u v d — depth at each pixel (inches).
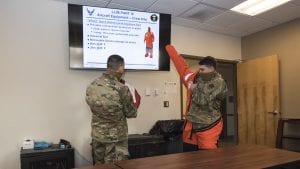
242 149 79.9
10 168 121.0
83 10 131.6
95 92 91.7
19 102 124.1
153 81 162.6
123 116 95.0
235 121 206.2
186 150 98.7
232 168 59.3
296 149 166.6
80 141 136.8
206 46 188.7
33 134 126.3
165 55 149.9
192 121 94.3
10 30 123.5
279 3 145.3
